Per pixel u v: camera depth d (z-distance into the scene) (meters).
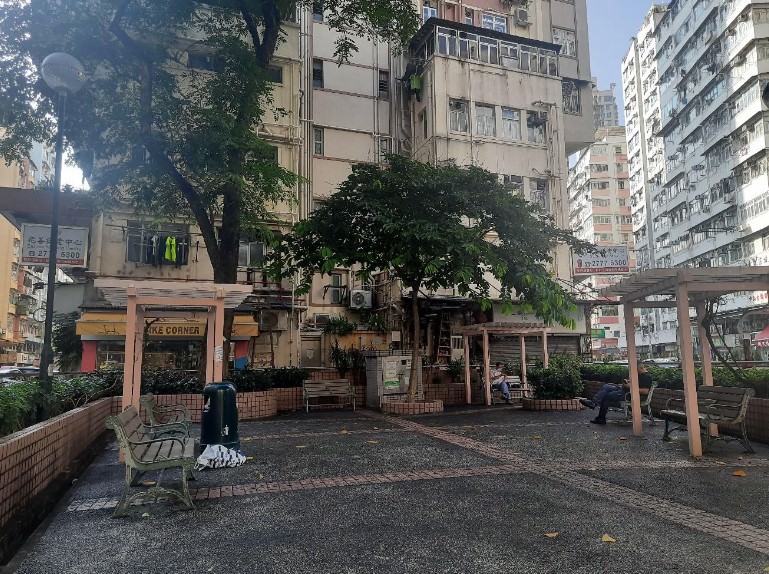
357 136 25.95
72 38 12.64
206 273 21.03
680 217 52.72
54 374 13.89
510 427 11.06
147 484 6.20
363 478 6.50
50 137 13.48
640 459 7.58
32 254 16.84
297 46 23.80
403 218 12.62
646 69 66.06
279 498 5.65
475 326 16.77
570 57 29.86
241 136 12.52
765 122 37.75
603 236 78.25
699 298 9.94
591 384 16.22
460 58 26.17
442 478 6.46
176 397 12.36
